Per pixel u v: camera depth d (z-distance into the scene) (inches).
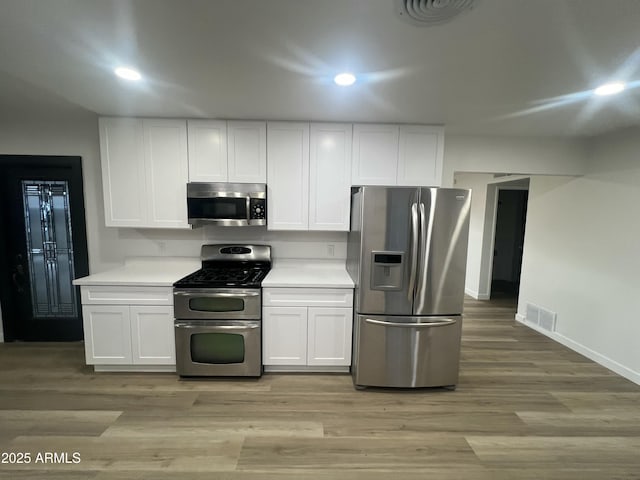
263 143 109.7
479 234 212.4
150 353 103.7
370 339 98.2
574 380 108.2
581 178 132.0
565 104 90.3
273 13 50.6
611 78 73.0
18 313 126.1
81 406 88.2
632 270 110.3
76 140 117.3
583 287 129.6
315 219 113.1
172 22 53.5
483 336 147.3
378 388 101.0
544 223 152.3
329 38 58.1
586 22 51.9
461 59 65.4
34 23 53.9
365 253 96.4
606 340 118.8
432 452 74.4
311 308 103.8
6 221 121.3
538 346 136.6
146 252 123.1
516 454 74.2
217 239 124.3
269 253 122.8
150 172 109.3
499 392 100.1
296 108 96.7
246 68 70.6
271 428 81.1
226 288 101.0
